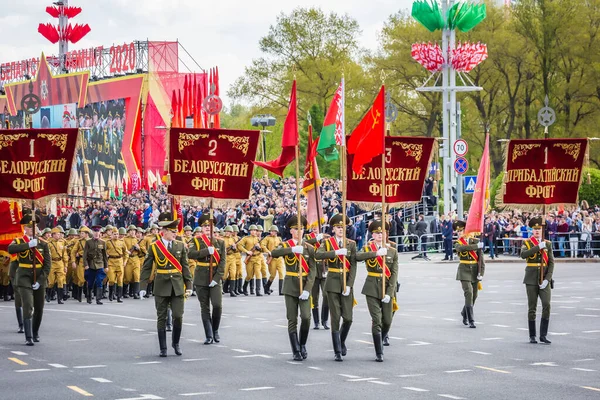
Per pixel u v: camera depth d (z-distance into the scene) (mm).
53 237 34625
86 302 34750
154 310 31172
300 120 94812
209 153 23531
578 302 31688
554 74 84938
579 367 18922
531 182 24266
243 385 16984
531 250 22312
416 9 55562
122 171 81625
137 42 82188
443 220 53312
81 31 90375
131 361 19844
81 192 85312
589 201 65375
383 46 91062
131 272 35969
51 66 92688
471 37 84312
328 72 93562
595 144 82750
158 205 68750
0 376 18062
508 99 89562
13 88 94438
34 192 23141
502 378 17672
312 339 23250
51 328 25812
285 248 20125
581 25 80750
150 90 80875
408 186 23438
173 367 19016
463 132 88750
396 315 28047
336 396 15930
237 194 23484
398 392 16281
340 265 20078
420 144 23391
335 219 20281
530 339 22391
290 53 96312
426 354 20625
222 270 22844
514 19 84062
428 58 55375
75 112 87250
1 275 34781
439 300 32500
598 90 81750
